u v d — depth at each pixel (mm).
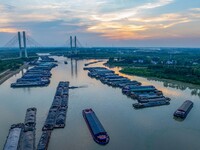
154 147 83188
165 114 119688
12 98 152750
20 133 89625
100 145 83938
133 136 91812
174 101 146375
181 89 185000
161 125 103938
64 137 89938
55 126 98312
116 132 95438
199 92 173625
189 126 103312
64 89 174625
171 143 86562
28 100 146750
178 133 95562
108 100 147125
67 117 112375
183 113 113500
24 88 189750
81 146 83000
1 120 108812
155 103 135000
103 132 89000
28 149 76562
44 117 111625
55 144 84250
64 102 135250
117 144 84875
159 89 184250
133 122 107000
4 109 126750
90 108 125625
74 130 96688
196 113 121625
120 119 110938
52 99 149250
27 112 115312
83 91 174625
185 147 83688
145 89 169500
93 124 97125
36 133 92500
